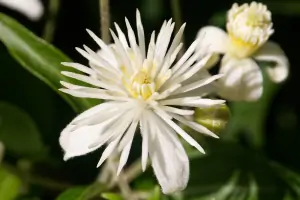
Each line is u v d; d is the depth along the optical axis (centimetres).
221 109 12
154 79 11
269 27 13
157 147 11
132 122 11
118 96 11
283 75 14
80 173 16
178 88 11
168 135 11
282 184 15
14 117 16
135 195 14
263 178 15
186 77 11
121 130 11
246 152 15
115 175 13
